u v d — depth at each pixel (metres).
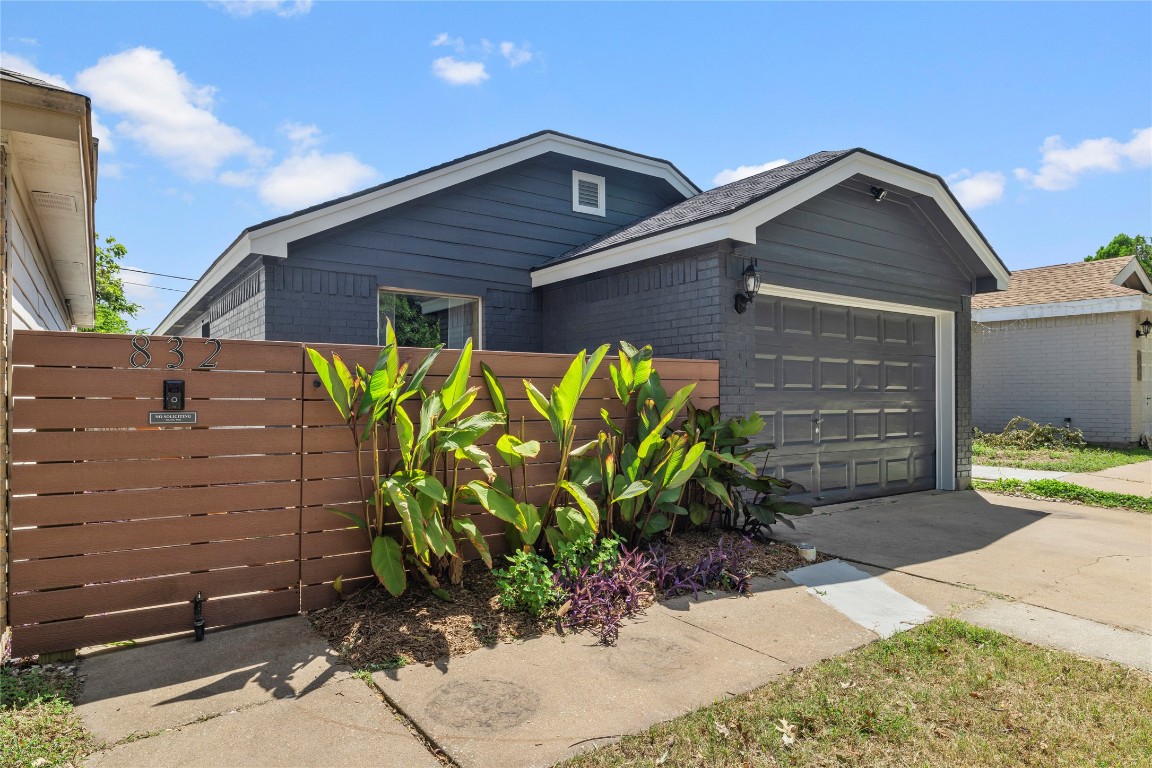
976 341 16.55
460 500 4.40
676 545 5.38
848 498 8.07
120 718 2.72
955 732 2.70
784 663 3.38
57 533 3.33
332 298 7.24
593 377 5.39
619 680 3.16
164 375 3.59
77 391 3.38
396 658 3.35
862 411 8.26
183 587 3.63
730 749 2.55
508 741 2.59
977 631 3.80
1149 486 9.48
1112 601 4.44
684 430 5.62
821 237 7.49
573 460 4.97
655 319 7.11
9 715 2.70
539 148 8.60
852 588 4.71
